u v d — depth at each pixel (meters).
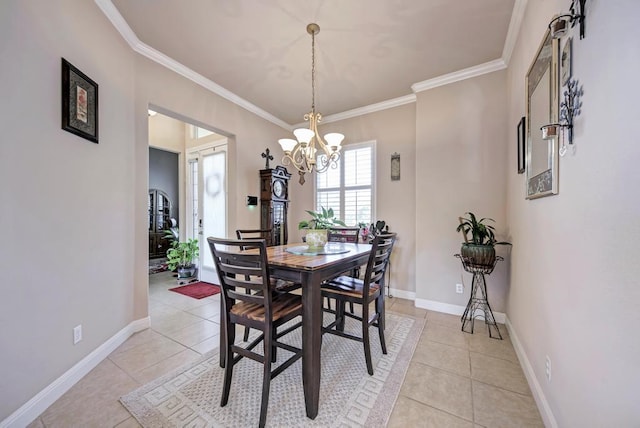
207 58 2.61
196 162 4.55
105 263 2.00
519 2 1.88
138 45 2.36
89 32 1.82
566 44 1.15
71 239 1.67
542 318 1.47
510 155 2.44
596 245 0.92
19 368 1.31
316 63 2.69
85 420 1.36
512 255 2.32
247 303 1.66
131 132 2.32
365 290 1.79
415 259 3.38
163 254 6.27
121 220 2.19
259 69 2.80
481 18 2.07
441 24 2.14
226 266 1.47
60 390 1.54
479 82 2.75
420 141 3.09
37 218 1.43
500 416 1.41
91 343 1.83
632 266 0.73
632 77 0.73
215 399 1.52
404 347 2.14
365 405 1.48
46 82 1.48
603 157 0.87
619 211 0.79
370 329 2.50
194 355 2.02
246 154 3.66
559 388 1.22
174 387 1.63
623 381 0.77
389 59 2.62
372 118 3.75
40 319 1.44
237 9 1.98
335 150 2.27
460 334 2.38
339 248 2.28
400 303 3.24
